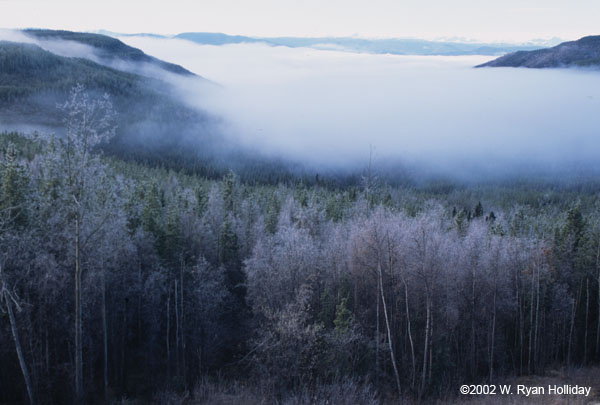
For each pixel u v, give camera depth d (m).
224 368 51.75
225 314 57.47
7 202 40.56
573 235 70.44
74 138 34.38
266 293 50.28
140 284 48.84
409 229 55.12
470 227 82.25
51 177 40.00
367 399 39.78
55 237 40.62
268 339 43.47
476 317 58.03
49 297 41.41
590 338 66.44
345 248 58.31
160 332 54.06
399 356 53.94
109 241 42.28
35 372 39.62
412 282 52.75
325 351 42.62
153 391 45.72
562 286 64.00
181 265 52.69
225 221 63.44
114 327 50.12
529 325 63.34
